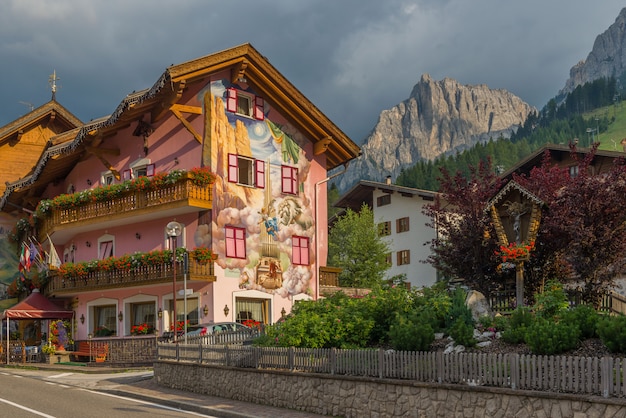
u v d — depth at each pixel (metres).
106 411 17.58
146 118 36.06
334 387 17.00
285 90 36.06
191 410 18.81
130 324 35.88
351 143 38.78
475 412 13.98
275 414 17.28
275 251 35.84
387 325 19.50
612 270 23.28
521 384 13.58
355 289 39.53
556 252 23.98
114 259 35.09
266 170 35.97
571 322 15.55
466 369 14.51
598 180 22.89
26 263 40.91
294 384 18.19
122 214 35.09
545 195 23.52
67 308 39.88
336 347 19.38
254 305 34.97
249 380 19.72
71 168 41.00
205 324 29.78
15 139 48.19
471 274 25.59
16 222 48.38
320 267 38.00
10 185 44.00
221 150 34.00
